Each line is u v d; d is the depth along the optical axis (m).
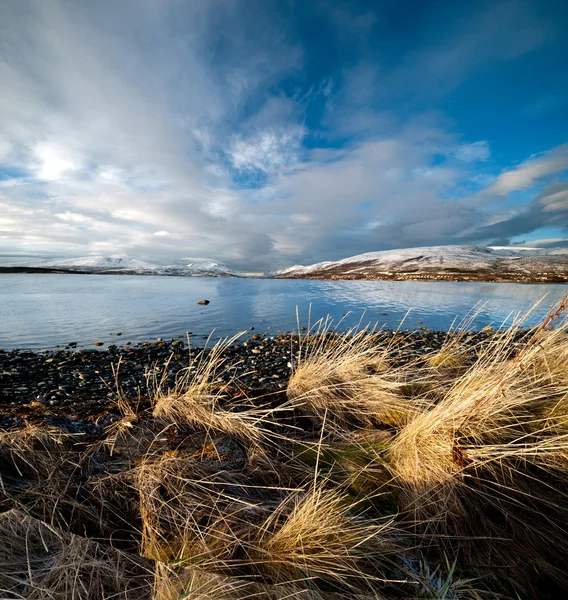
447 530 2.20
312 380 4.36
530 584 1.87
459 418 2.80
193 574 1.73
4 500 2.13
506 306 23.05
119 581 1.67
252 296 31.03
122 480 2.48
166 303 23.98
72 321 15.82
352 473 2.79
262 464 2.85
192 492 2.38
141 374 7.37
